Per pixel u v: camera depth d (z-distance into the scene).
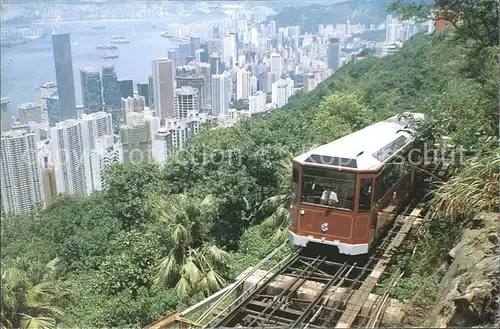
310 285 11.20
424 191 16.08
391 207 13.75
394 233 13.89
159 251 16.80
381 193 12.43
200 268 16.42
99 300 15.15
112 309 14.50
